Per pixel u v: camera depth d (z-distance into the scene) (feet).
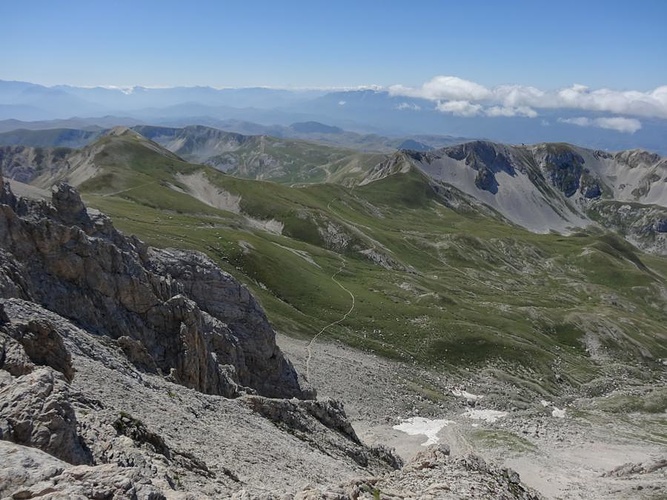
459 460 122.01
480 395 406.00
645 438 356.59
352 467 160.45
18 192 375.04
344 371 370.73
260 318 272.92
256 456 123.65
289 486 109.60
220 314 263.49
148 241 446.19
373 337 459.32
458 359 461.78
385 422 323.37
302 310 477.77
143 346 169.37
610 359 579.48
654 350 610.24
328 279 574.97
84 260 183.93
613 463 301.02
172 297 205.57
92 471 56.49
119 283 189.47
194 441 114.83
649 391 481.46
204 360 196.75
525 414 387.34
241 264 500.74
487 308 643.86
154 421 114.42
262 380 259.60
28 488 51.39
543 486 254.47
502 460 289.94
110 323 180.65
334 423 202.80
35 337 106.42
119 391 121.49
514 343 501.56
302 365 359.05
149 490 56.65
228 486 91.66
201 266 273.13
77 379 115.03
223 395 199.11
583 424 381.81
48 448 64.90
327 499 78.02
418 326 495.41
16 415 66.69
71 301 173.58
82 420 82.99
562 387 461.78
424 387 394.52
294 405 193.47
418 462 120.16
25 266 170.60
